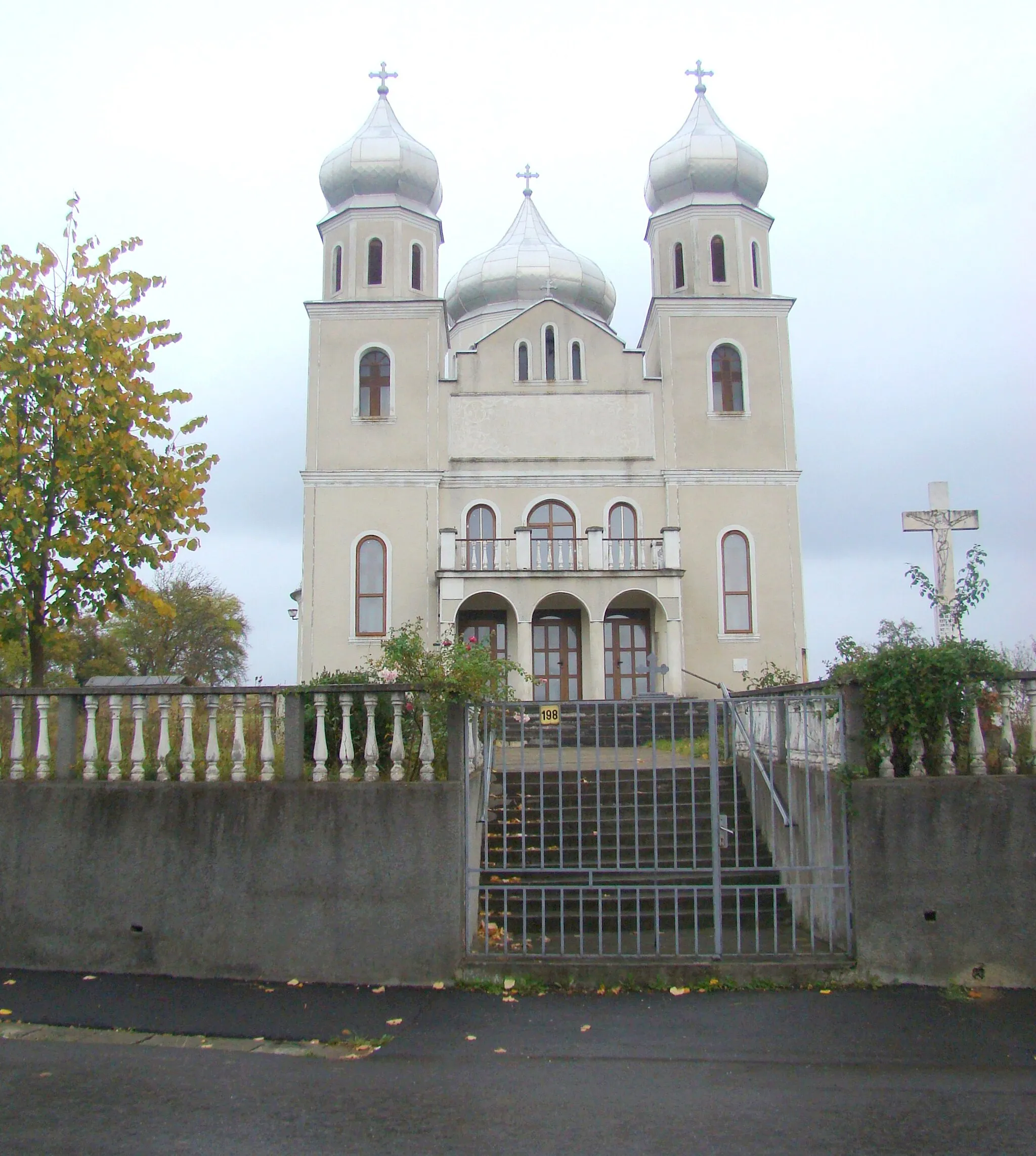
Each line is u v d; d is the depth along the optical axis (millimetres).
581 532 30453
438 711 9914
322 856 9594
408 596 29922
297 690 9922
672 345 31297
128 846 9852
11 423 13328
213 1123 6363
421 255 32875
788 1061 7438
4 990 9203
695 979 9227
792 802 11641
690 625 29719
